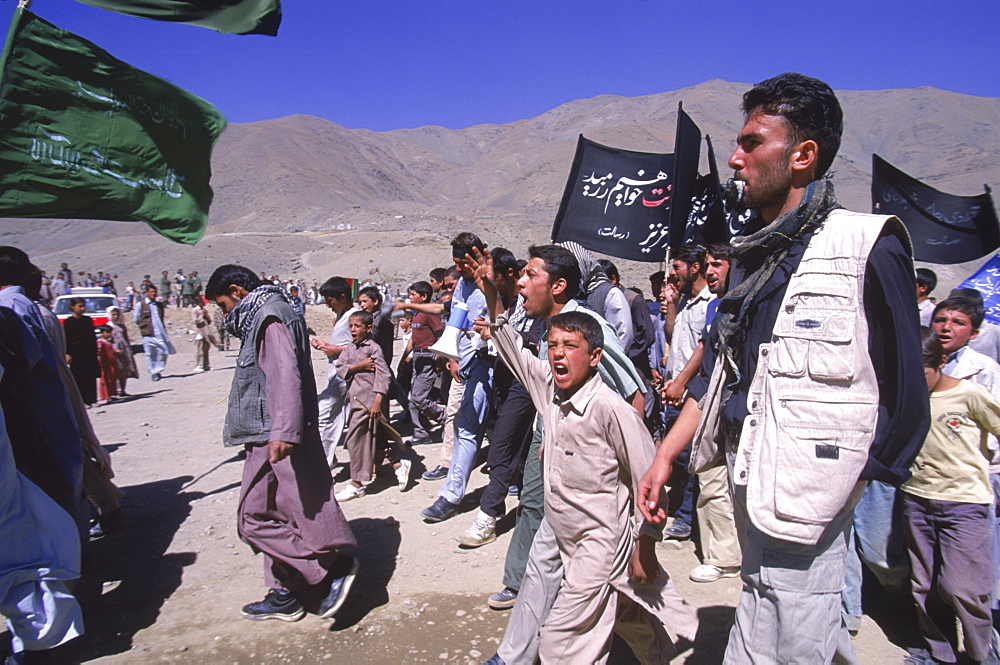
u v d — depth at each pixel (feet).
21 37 11.89
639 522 8.35
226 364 54.24
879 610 12.55
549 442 9.24
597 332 8.90
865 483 6.23
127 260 303.68
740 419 6.60
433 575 13.97
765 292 6.49
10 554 10.22
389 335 23.06
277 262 308.81
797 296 6.10
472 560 14.64
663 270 19.10
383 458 20.39
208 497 19.29
